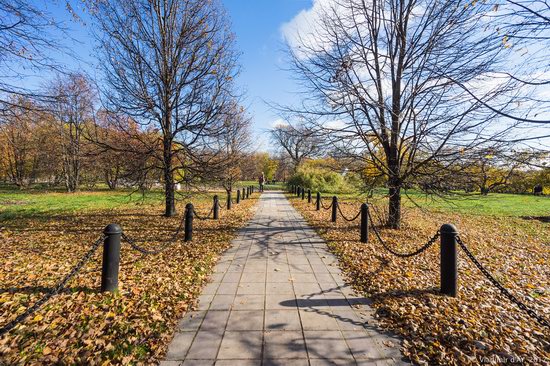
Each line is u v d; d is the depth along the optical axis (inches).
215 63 424.2
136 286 184.2
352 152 350.9
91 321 141.3
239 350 119.5
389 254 259.1
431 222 466.9
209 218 463.8
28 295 170.6
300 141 376.2
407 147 325.1
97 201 737.0
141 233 343.3
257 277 206.8
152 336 129.6
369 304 164.2
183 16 431.5
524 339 131.3
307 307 159.8
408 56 317.7
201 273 211.5
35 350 119.1
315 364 111.0
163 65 437.7
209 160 457.4
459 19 261.3
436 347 123.0
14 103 317.7
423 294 174.1
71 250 280.5
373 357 116.0
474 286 194.1
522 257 277.4
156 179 473.4
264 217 497.4
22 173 1299.2
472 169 280.7
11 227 390.9
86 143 455.5
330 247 289.4
